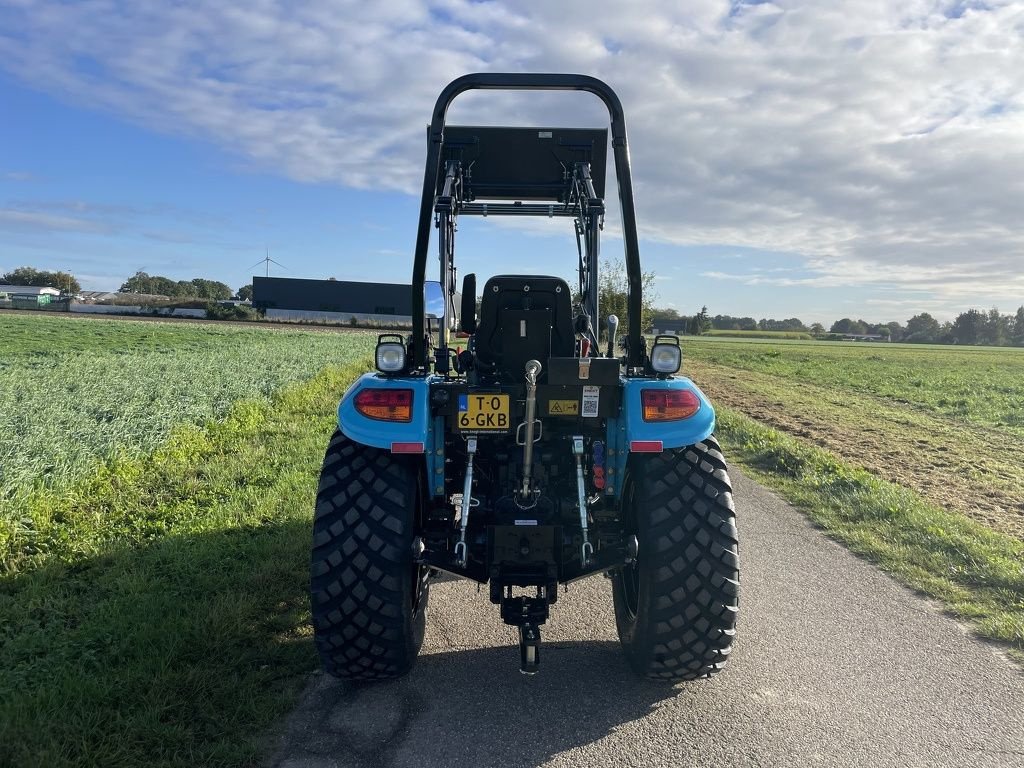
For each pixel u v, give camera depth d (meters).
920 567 4.51
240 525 4.84
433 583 4.22
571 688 2.98
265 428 8.73
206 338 31.81
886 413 14.60
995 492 7.03
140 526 4.82
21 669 2.88
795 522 5.62
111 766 2.32
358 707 2.79
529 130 4.11
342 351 23.08
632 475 3.06
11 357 18.98
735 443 9.22
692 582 2.73
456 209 4.04
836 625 3.67
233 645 3.16
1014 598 3.99
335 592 2.72
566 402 2.95
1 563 4.07
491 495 3.23
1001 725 2.73
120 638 3.16
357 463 2.94
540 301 3.12
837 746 2.58
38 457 5.82
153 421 7.93
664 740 2.60
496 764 2.44
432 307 3.50
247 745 2.45
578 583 4.29
